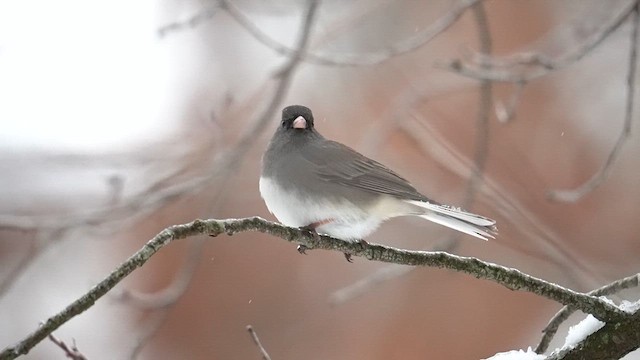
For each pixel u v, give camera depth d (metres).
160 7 13.74
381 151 12.27
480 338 12.08
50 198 12.48
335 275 12.69
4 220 8.69
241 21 8.75
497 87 13.36
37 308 12.13
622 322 4.99
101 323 12.22
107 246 12.58
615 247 12.45
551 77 13.41
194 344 12.12
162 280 12.30
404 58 13.25
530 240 10.69
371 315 12.52
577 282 10.15
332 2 12.93
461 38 13.34
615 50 13.46
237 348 12.20
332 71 13.38
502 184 12.88
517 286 5.07
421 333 12.34
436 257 5.24
